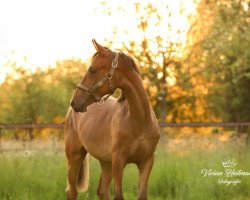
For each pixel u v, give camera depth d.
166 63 24.95
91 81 8.78
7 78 35.78
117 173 9.02
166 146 15.59
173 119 28.70
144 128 8.96
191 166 12.75
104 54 8.80
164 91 24.95
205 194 11.27
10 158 13.51
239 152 14.11
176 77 25.72
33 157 13.82
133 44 24.58
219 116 29.97
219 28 25.22
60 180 12.20
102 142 9.51
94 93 8.80
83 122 10.02
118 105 9.29
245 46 24.67
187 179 11.95
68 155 10.62
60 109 35.44
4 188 12.03
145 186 9.09
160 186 12.03
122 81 8.84
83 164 10.66
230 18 25.67
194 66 25.61
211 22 25.86
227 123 16.55
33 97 35.47
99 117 9.67
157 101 26.41
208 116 29.98
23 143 14.89
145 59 24.61
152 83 25.14
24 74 35.69
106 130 9.41
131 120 8.91
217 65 25.48
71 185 10.62
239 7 25.95
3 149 14.94
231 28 25.39
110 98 9.91
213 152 14.05
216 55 25.06
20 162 13.17
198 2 25.50
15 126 16.56
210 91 28.34
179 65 25.27
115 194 8.98
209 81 27.27
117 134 9.02
